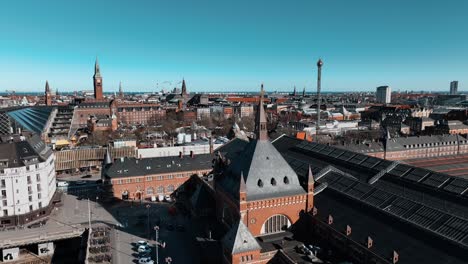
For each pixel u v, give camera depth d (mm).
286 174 85250
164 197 144750
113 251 98250
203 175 150625
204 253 84562
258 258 73938
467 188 94062
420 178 105062
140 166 147375
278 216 83375
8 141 129250
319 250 75125
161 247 99938
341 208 83500
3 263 104062
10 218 117938
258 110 85188
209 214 111438
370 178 113000
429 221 69750
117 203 140125
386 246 66625
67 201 143250
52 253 110188
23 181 119250
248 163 84500
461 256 58375
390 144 192250
